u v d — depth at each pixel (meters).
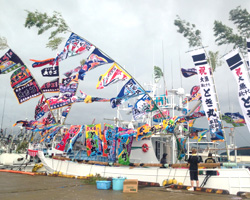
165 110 14.88
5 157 17.62
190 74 13.76
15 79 14.34
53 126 13.38
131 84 11.35
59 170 13.08
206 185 8.98
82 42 12.55
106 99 12.21
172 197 7.43
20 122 14.14
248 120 9.27
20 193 7.98
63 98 13.90
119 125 16.34
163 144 13.67
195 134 12.68
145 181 10.31
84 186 9.62
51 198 7.14
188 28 11.97
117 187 8.82
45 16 12.73
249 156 20.91
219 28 11.70
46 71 13.98
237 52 9.80
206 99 10.13
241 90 9.56
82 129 12.05
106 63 11.91
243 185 8.35
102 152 11.61
